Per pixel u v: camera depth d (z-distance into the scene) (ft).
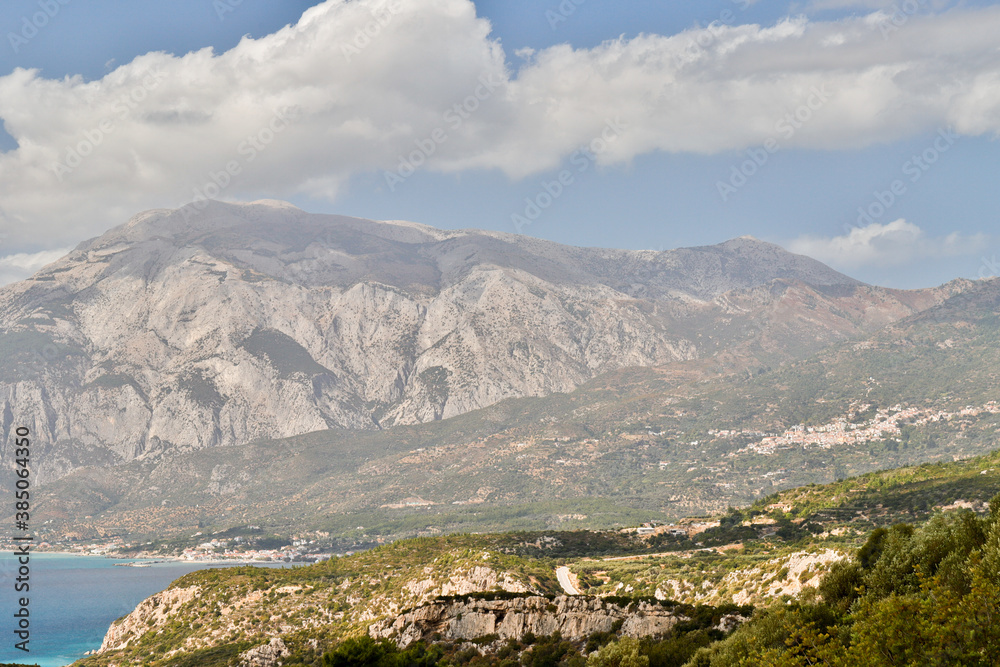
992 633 152.76
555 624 340.59
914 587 207.72
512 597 360.69
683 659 264.52
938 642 156.25
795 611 221.46
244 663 542.16
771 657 196.85
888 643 164.14
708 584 515.09
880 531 238.89
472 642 349.82
